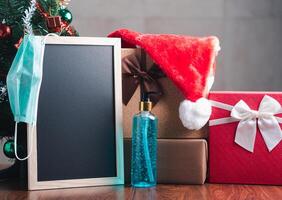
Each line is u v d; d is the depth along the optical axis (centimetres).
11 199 91
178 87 101
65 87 100
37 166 97
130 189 98
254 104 101
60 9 109
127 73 104
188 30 161
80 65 101
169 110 103
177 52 101
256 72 161
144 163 99
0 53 108
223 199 91
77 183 99
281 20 160
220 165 102
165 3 161
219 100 102
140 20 161
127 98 104
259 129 101
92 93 101
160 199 91
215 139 102
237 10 161
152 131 100
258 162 101
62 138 99
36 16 107
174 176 101
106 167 101
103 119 101
